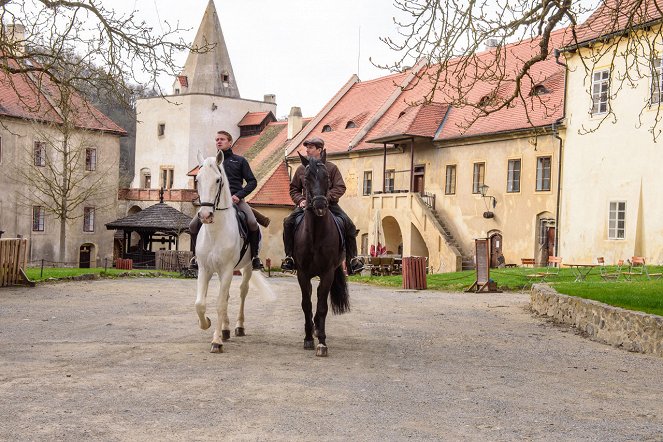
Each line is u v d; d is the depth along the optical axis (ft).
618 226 98.22
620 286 55.83
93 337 38.27
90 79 65.92
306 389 26.22
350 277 117.91
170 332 40.60
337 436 20.43
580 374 31.19
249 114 247.50
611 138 99.76
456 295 74.84
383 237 152.15
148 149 249.14
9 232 167.94
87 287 75.82
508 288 80.69
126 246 177.68
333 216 35.40
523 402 25.30
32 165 163.32
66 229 182.80
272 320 47.67
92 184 168.86
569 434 21.27
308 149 36.60
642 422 22.94
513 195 122.21
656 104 92.63
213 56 249.96
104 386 25.99
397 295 74.28
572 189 106.73
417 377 29.19
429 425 21.85
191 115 238.89
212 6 253.24
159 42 65.31
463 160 134.10
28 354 32.50
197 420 21.74
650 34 91.97
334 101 194.80
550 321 50.90
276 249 182.39
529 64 48.32
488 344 39.40
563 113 109.91
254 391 25.70
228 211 34.45
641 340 38.24
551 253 115.85
